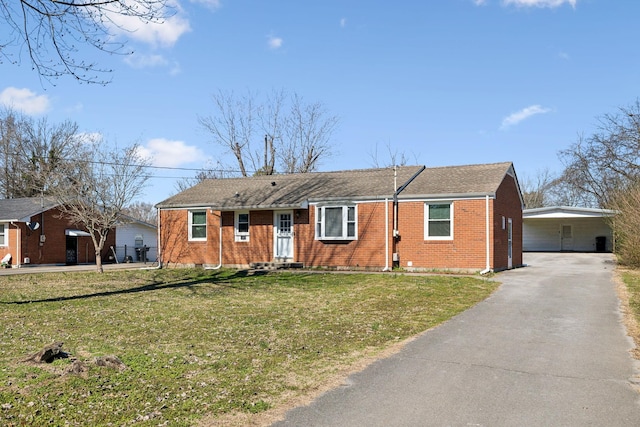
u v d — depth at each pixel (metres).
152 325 10.39
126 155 39.53
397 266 21.42
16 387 6.19
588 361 7.57
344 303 13.29
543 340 8.94
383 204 21.69
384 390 6.24
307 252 23.25
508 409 5.59
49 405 5.58
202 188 28.22
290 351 8.16
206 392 6.11
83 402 5.70
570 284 16.41
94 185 25.41
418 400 5.88
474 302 13.09
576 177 40.19
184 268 25.72
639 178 26.06
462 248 20.27
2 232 30.72
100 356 7.21
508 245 22.56
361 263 22.05
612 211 25.69
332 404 5.75
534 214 34.66
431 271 20.73
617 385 6.44
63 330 9.87
